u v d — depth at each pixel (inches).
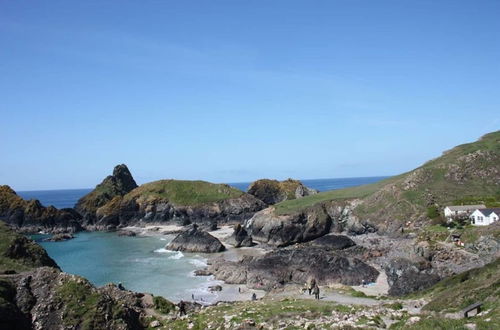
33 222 6205.7
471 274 1889.8
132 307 1644.9
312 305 1539.1
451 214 3791.8
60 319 1485.0
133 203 6914.4
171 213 6737.2
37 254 2469.2
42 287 1612.9
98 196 7342.5
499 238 2751.0
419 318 1058.1
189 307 1947.6
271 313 1412.4
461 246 2960.1
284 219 4852.4
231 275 3120.1
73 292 1582.2
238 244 4726.9
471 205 3905.0
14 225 6161.4
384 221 4480.8
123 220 6776.6
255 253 4301.2
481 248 2795.3
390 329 1037.8
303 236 4798.2
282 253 3659.0
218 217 6574.8
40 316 1494.8
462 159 4963.1
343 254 3602.4
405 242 3673.7
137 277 3240.7
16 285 1615.4
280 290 2492.6
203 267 3622.0
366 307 1422.2
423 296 1860.2
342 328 1062.4
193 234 4643.2
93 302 1555.1
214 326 1341.0
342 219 4992.6
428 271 2613.2
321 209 5029.5
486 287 1336.1
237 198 6884.8
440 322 944.9
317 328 1112.8
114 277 3240.7
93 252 4468.5
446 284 1942.7
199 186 7278.5
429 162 5452.8
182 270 3508.9
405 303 1615.4
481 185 4547.2
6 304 1451.8
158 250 4579.2
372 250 3666.3
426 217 4170.8
